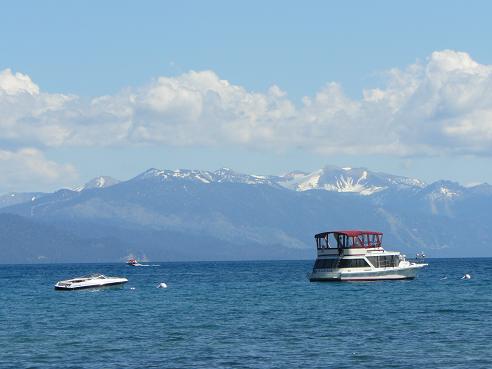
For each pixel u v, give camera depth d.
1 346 123.44
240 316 163.25
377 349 116.38
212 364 107.06
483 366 103.50
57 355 114.88
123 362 109.12
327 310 173.00
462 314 159.75
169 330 140.88
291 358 110.44
